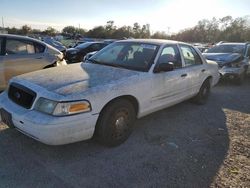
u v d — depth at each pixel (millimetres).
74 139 3250
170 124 4895
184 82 5137
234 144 4203
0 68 5777
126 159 3512
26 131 3248
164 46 4734
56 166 3240
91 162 3379
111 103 3609
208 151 3896
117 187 2922
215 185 3070
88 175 3102
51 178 2994
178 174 3242
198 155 3752
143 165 3395
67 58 14586
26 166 3195
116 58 4730
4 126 4270
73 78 3676
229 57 9539
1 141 3760
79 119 3197
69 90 3262
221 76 9297
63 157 3453
